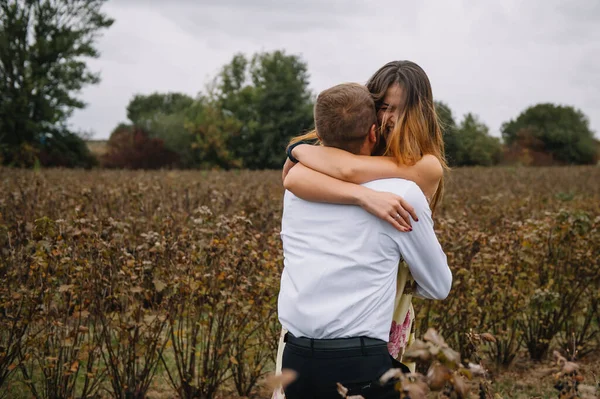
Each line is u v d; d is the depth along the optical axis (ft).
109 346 12.37
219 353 13.15
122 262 12.74
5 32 134.72
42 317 11.46
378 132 6.91
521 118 253.44
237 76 188.14
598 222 16.34
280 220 21.45
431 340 4.58
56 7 138.92
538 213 24.81
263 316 13.12
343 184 6.42
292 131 179.52
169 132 171.22
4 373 12.11
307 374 6.17
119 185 34.88
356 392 6.04
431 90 6.92
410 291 6.87
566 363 5.71
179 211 21.85
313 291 6.23
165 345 12.61
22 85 137.08
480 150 189.16
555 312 16.26
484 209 25.11
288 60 188.03
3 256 13.38
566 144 234.17
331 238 6.35
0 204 20.29
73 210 19.93
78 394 13.33
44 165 136.87
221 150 170.50
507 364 15.60
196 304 12.67
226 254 12.57
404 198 6.26
